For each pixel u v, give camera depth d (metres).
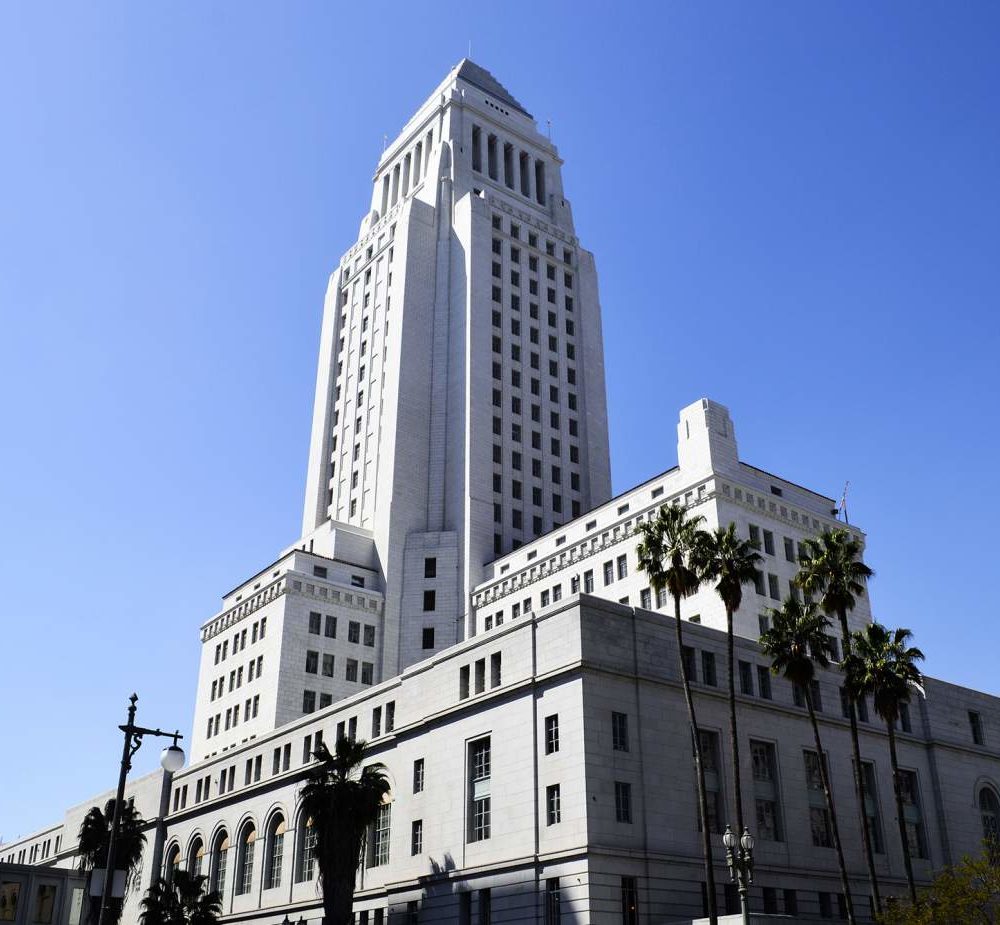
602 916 50.31
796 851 60.06
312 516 122.94
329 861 57.62
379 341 123.56
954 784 72.62
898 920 49.69
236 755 89.00
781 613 58.50
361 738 73.12
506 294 122.00
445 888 59.31
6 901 96.62
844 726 67.56
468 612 102.00
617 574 87.56
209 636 112.44
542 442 117.44
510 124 137.88
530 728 57.44
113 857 34.38
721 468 82.25
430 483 112.44
